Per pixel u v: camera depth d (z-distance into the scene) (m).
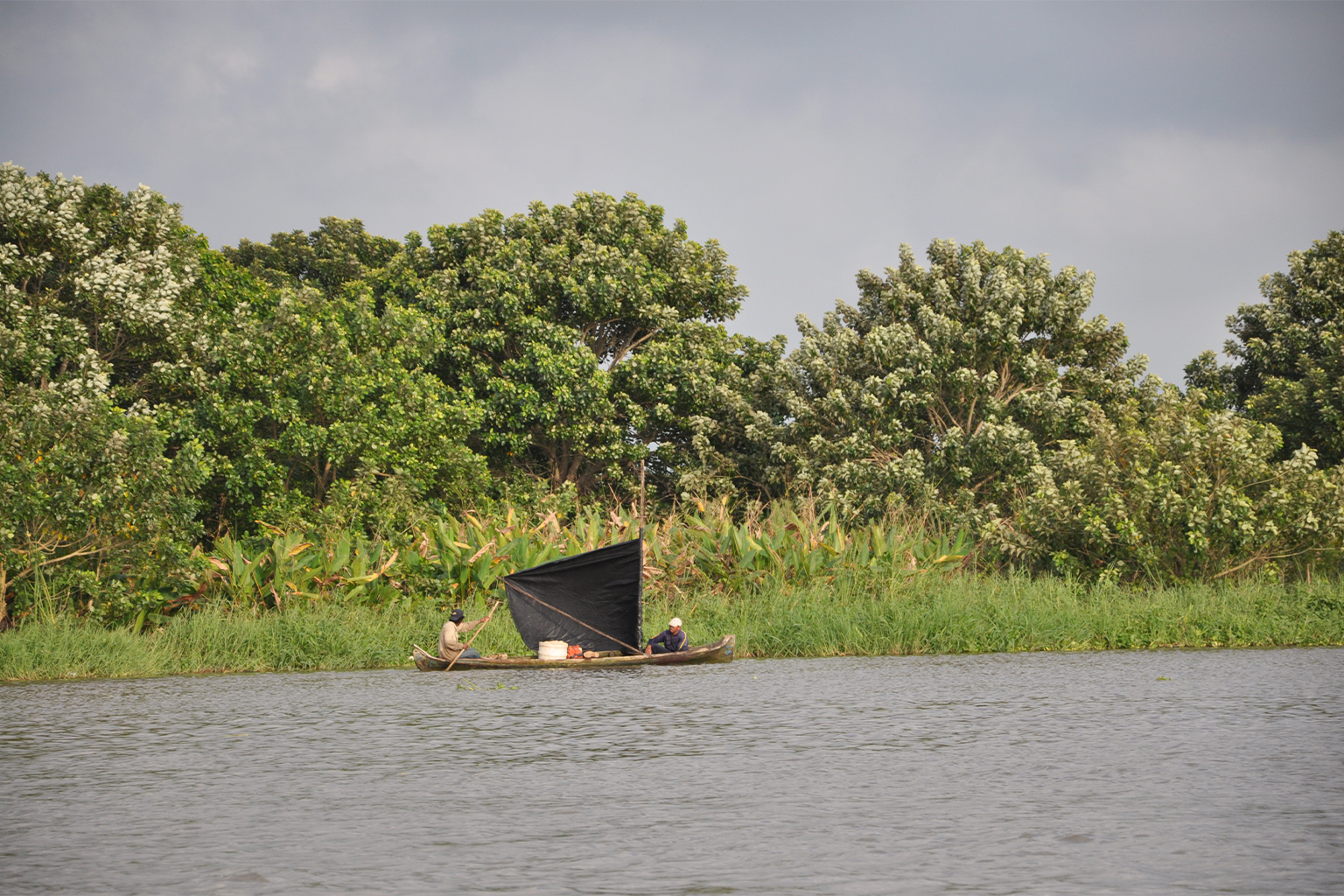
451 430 132.38
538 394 142.25
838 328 157.50
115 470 86.00
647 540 101.31
